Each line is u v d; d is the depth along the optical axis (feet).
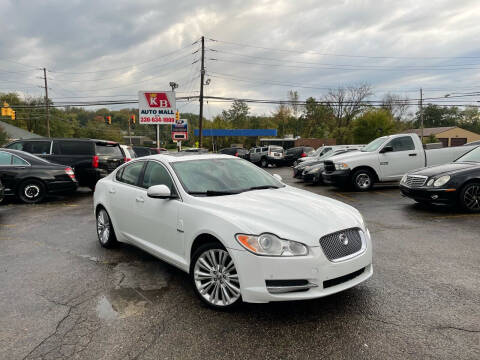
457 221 20.86
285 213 10.27
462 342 8.41
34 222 23.43
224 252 10.01
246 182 13.60
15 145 37.22
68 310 10.60
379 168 36.35
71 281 12.93
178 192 12.24
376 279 12.36
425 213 23.62
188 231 11.26
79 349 8.53
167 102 87.25
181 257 11.82
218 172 13.70
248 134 178.60
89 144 37.06
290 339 8.72
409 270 13.17
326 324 9.39
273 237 9.25
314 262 9.12
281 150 98.58
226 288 10.25
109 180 17.02
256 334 8.98
